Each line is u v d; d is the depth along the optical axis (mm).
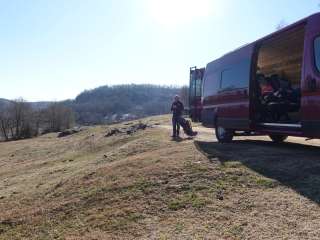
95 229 7590
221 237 6270
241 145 12727
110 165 12648
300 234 5922
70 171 17438
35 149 41344
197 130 23250
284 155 10234
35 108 92438
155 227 7117
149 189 8961
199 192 8273
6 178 22578
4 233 8750
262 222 6512
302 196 7219
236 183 8414
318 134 8992
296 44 12133
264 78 12711
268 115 12172
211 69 15625
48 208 9672
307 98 9242
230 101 13555
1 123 87125
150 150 16250
